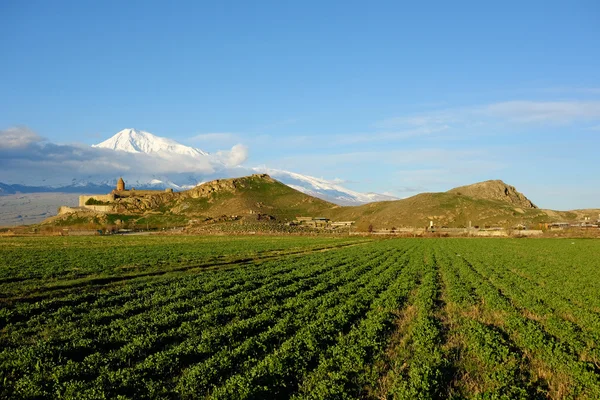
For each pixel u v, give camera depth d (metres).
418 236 120.38
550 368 14.52
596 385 12.71
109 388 12.39
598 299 27.44
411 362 14.61
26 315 22.23
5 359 14.92
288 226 162.88
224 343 16.86
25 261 49.16
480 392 12.35
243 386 12.12
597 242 91.75
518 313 22.80
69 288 30.88
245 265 47.97
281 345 16.41
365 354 15.25
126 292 28.89
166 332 18.62
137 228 171.50
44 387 12.51
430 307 23.77
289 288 29.84
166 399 11.81
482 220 163.38
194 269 43.62
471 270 41.84
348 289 29.34
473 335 17.77
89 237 117.19
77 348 16.08
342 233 133.38
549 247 76.69
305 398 11.82
